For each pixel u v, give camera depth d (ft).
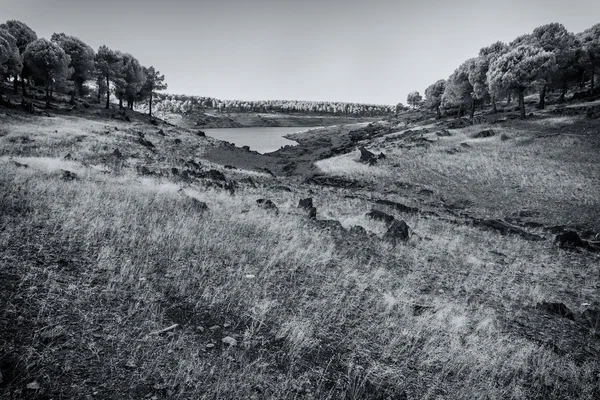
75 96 241.35
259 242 32.04
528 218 75.05
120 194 39.34
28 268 18.63
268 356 15.99
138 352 14.42
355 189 101.19
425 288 29.07
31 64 172.96
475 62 198.70
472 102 218.59
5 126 110.52
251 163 161.17
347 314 21.26
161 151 127.44
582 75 206.80
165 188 47.57
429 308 23.93
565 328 25.13
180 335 16.08
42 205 29.53
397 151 140.97
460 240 48.96
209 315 18.53
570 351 21.65
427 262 36.55
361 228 44.50
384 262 34.06
